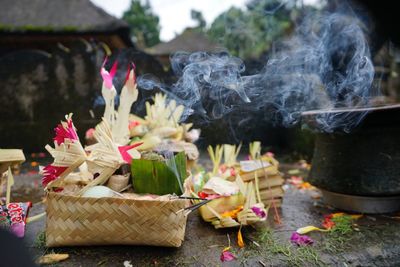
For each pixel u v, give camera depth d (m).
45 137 4.48
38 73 4.45
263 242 1.55
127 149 1.56
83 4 7.89
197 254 1.43
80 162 1.44
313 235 1.64
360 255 1.46
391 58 3.63
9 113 4.45
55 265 1.30
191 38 12.22
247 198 1.63
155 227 1.35
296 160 3.96
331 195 2.07
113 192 1.46
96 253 1.40
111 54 4.41
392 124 1.78
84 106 4.48
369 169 1.83
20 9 7.57
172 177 1.53
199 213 1.88
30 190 2.61
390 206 1.92
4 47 6.88
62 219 1.37
